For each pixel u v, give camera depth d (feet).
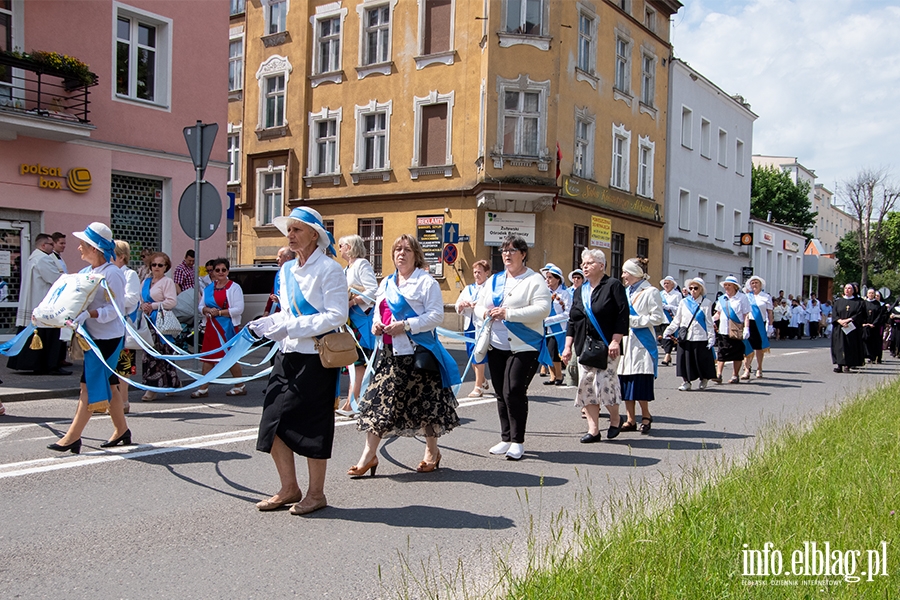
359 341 28.76
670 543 12.50
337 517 16.62
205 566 13.58
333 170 88.17
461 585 12.67
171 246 58.70
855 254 262.47
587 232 86.99
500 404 23.44
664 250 108.47
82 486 18.63
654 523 13.80
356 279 28.50
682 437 26.89
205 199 37.11
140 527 15.71
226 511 16.93
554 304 40.75
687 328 41.86
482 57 76.74
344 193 86.74
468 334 36.70
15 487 18.40
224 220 61.82
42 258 39.27
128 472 20.04
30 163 50.14
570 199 81.82
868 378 50.34
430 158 81.15
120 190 56.24
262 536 15.26
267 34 93.04
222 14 61.77
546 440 26.21
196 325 36.42
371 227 84.94
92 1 53.21
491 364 23.25
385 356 20.03
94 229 21.66
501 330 22.84
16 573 13.12
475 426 28.60
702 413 33.09
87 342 20.76
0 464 20.48
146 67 57.77
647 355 27.30
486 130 75.61
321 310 15.72
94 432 25.00
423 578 13.02
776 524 13.58
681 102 111.14
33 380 35.47
